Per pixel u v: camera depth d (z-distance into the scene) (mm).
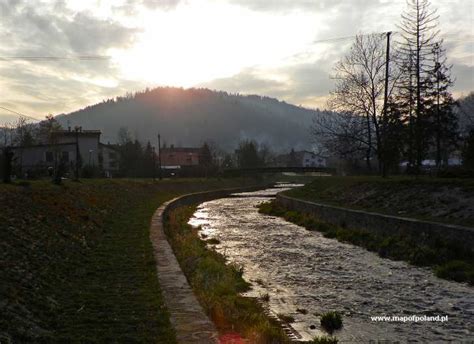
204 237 24188
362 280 14031
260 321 8781
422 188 23812
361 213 23062
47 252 11867
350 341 8766
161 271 11891
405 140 36500
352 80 43844
